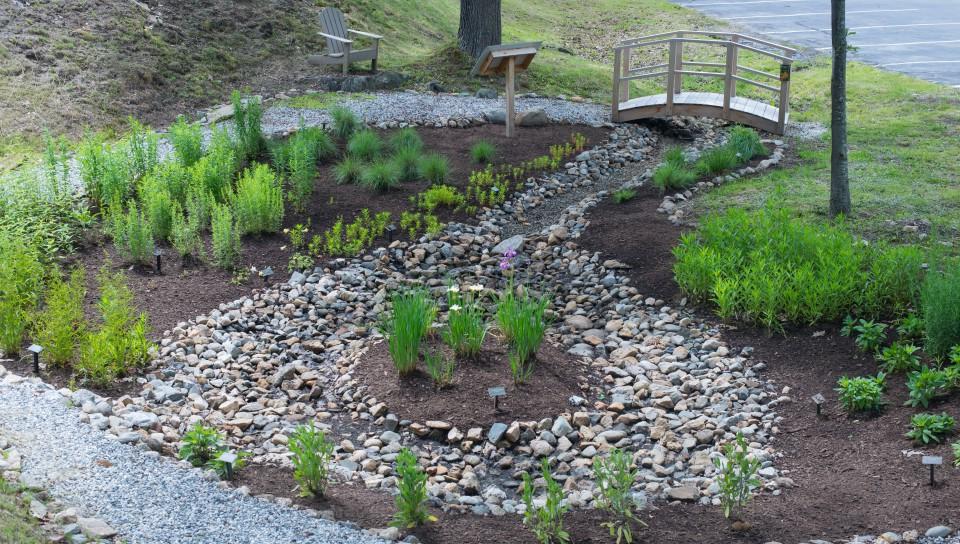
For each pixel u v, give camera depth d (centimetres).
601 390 710
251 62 1677
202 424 638
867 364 704
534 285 927
